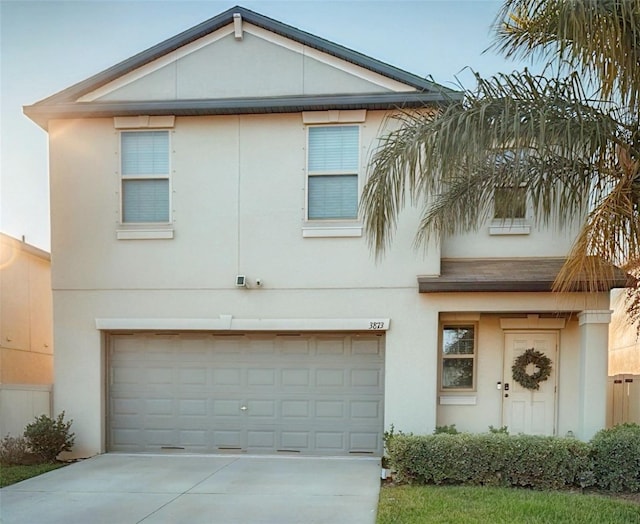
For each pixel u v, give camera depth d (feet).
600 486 24.58
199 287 32.60
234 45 32.96
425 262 31.14
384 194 23.49
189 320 32.50
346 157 32.04
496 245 34.19
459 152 19.35
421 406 30.89
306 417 32.40
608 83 17.21
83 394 32.83
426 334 31.04
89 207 33.32
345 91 32.22
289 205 32.30
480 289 29.94
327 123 31.99
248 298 32.35
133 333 33.50
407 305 31.24
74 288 33.17
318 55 32.45
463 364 33.81
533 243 33.96
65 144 33.53
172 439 33.01
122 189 33.30
